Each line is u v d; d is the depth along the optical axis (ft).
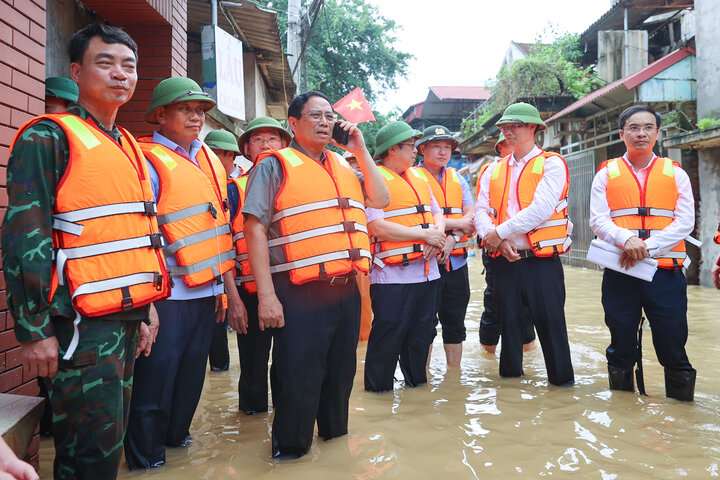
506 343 14.61
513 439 10.28
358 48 84.33
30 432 7.06
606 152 44.47
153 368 9.46
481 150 64.23
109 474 7.23
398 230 13.28
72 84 11.78
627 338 13.03
